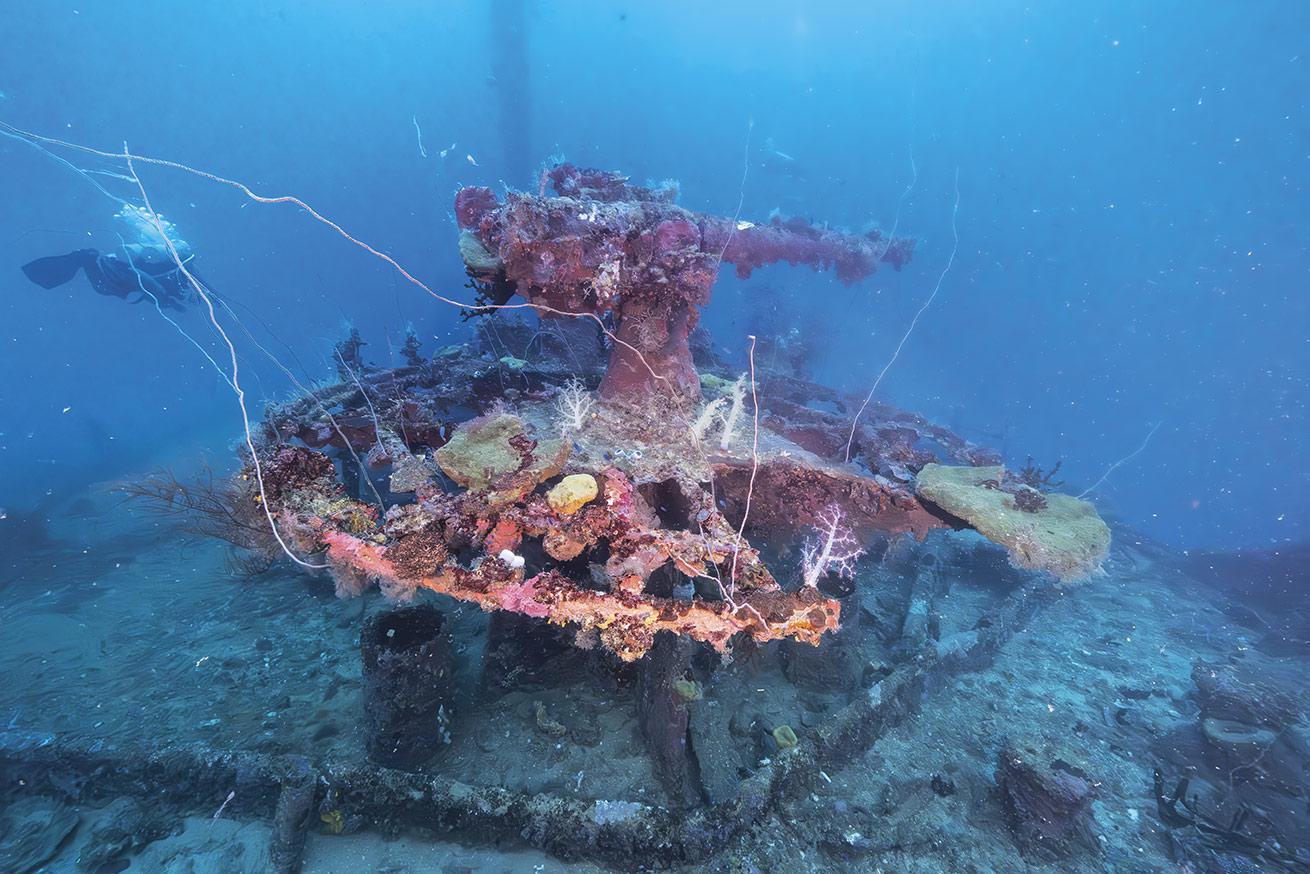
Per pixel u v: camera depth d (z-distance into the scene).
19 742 5.39
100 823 5.20
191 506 7.54
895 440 9.24
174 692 6.72
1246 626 10.61
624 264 5.34
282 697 6.57
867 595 9.26
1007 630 8.66
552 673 6.51
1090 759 6.61
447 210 6.75
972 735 6.71
